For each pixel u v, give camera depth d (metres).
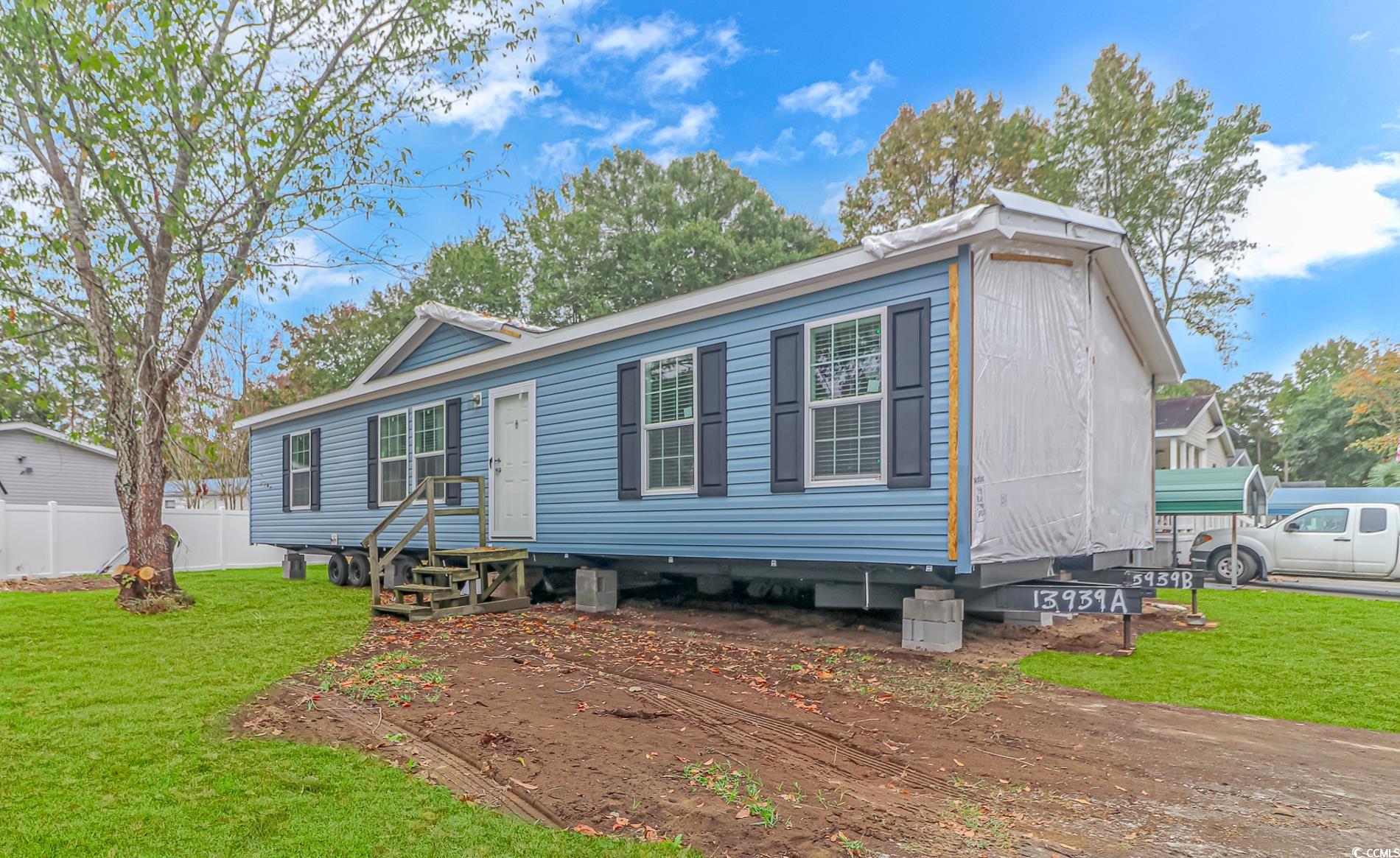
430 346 13.24
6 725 4.87
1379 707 5.46
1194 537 14.91
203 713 5.15
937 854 3.23
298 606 10.33
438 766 4.25
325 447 15.15
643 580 10.66
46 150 9.69
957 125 29.20
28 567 16.11
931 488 6.75
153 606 9.63
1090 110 27.02
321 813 3.60
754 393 8.21
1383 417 35.66
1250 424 55.31
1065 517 7.78
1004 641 7.68
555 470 10.60
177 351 10.23
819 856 3.20
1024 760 4.39
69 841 3.30
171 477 20.42
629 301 30.70
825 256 7.41
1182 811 3.68
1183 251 27.33
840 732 4.83
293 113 9.66
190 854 3.20
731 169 33.78
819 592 8.11
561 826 3.51
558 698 5.50
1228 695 5.76
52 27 8.51
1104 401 8.67
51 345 10.93
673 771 4.09
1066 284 8.01
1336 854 3.24
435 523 12.47
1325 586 12.91
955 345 6.63
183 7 9.13
